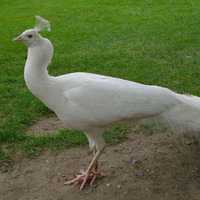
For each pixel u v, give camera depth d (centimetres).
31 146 173
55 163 161
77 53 306
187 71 240
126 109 133
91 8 518
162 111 136
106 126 140
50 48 136
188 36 326
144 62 266
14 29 411
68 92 136
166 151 163
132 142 173
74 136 179
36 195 142
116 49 312
